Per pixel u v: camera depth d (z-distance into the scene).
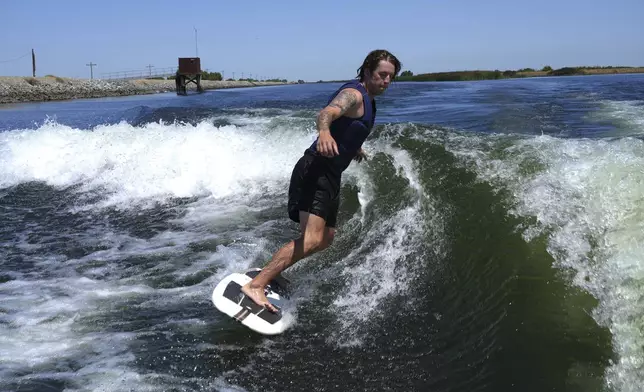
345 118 3.10
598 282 3.20
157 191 6.03
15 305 3.52
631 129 7.29
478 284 3.47
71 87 34.91
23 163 7.08
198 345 3.04
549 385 2.61
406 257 3.90
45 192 6.40
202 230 4.85
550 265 3.45
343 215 4.68
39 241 4.83
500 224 3.94
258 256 4.19
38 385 2.62
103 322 3.30
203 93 30.42
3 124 13.16
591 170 4.10
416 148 5.27
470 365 2.80
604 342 2.81
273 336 3.14
